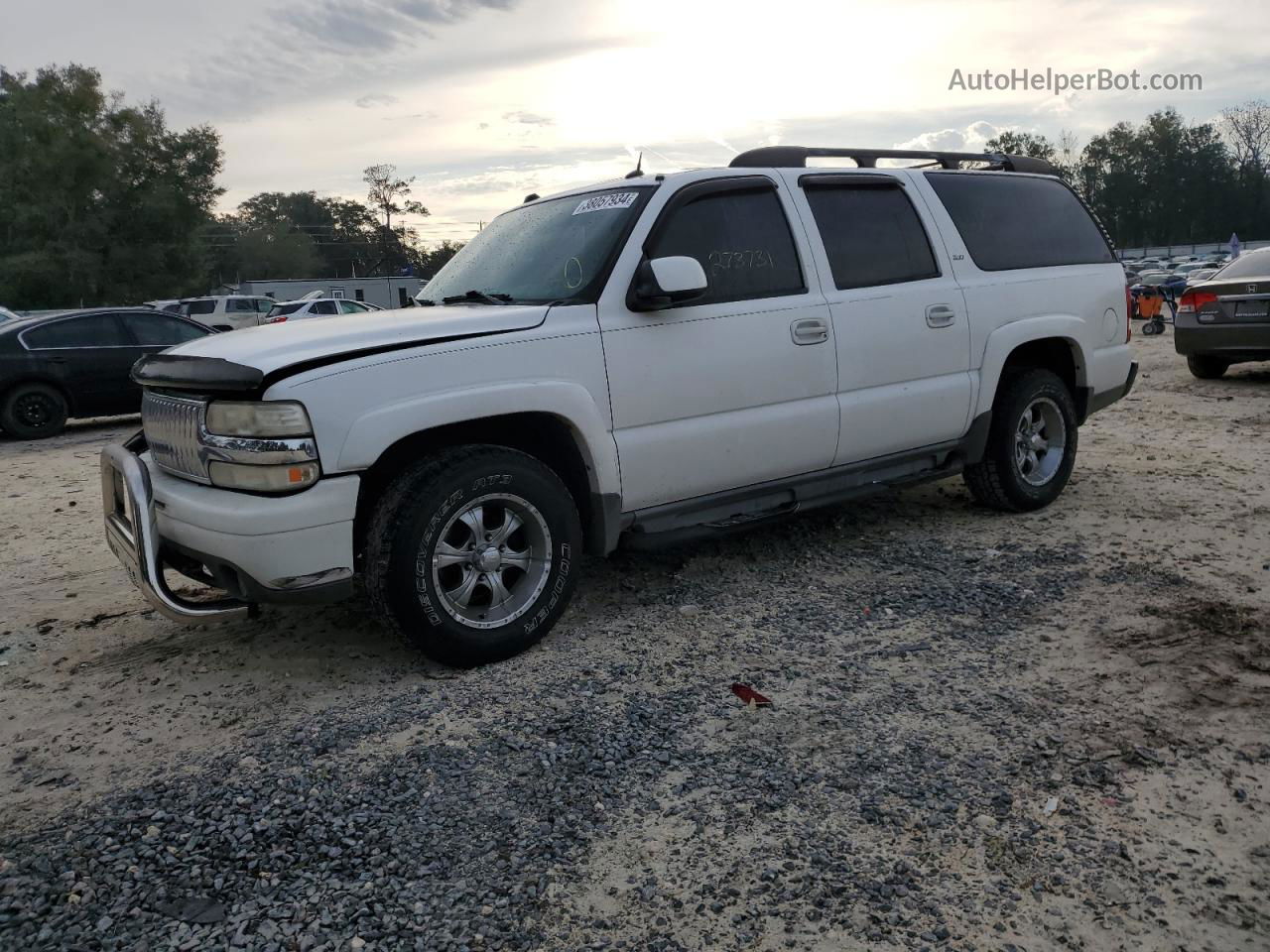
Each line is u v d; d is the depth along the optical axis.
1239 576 4.44
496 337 3.76
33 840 2.72
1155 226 106.56
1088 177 108.81
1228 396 9.91
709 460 4.34
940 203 5.31
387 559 3.54
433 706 3.47
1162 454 7.24
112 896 2.45
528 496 3.80
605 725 3.28
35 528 6.62
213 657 4.06
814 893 2.40
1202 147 103.19
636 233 4.18
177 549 3.72
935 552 5.04
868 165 5.25
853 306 4.75
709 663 3.77
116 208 48.88
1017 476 5.57
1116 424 8.66
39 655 4.20
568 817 2.76
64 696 3.75
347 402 3.44
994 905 2.33
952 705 3.33
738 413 4.41
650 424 4.17
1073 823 2.63
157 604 3.56
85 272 47.34
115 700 3.69
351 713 3.46
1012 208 5.71
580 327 3.96
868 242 4.95
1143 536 5.14
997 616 4.12
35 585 5.25
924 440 5.12
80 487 8.09
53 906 2.42
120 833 2.73
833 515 5.83
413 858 2.58
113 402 12.05
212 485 3.59
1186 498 5.87
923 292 5.03
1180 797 2.73
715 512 4.52
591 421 3.96
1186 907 2.30
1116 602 4.20
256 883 2.50
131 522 3.64
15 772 3.15
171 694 3.72
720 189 4.46
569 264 4.25
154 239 50.22
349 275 110.00
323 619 4.44
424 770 3.02
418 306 4.55
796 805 2.78
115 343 12.01
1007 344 5.36
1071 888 2.39
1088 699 3.33
